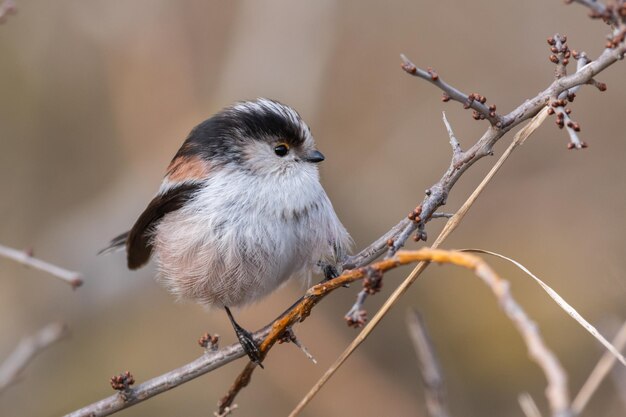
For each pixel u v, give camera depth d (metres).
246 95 14.23
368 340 12.91
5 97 14.38
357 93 14.98
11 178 14.42
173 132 14.45
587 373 11.38
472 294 12.94
